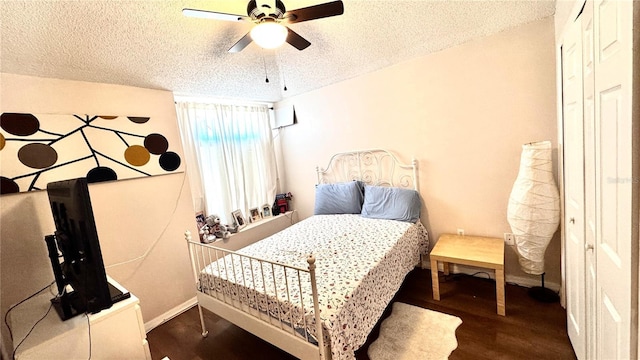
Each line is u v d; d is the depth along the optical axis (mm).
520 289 2287
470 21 1952
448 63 2420
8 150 1734
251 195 3590
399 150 2840
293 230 2721
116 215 2219
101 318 1375
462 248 2256
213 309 1917
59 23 1408
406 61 2645
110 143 2184
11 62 1656
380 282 1804
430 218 2744
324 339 1311
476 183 2443
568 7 1504
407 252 2338
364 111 3014
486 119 2312
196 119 3008
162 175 2516
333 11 1400
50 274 1875
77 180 1268
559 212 1905
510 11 1860
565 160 1679
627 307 809
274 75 2725
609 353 977
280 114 3764
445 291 2373
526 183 1958
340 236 2387
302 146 3676
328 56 2393
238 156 3453
